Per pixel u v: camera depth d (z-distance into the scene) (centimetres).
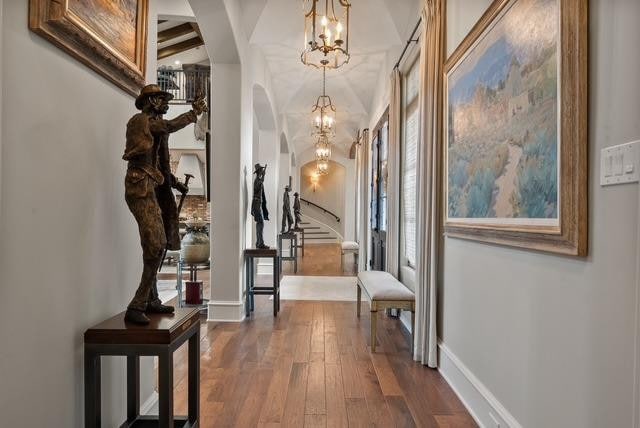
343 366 320
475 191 245
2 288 112
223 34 409
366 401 260
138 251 204
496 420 212
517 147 191
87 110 156
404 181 514
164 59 991
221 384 284
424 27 341
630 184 122
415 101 468
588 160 142
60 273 139
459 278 278
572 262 151
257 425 228
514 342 197
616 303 128
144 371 216
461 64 270
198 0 363
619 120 127
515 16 193
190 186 958
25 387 122
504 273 208
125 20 178
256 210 498
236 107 452
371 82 718
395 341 386
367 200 807
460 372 266
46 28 126
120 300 185
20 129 120
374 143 738
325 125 707
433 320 316
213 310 452
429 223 324
